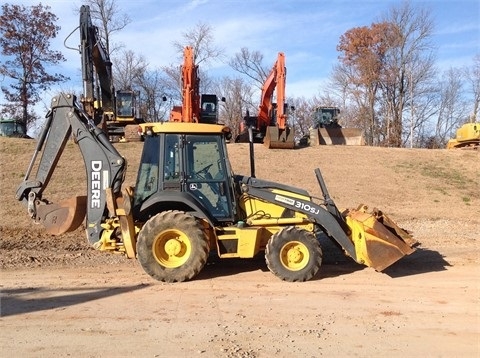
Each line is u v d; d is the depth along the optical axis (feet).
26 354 16.76
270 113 87.35
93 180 28.09
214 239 27.55
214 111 89.40
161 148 27.89
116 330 19.07
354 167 70.85
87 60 64.03
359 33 161.48
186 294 24.06
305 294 24.27
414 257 32.78
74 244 38.37
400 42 153.17
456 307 22.36
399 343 18.08
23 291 24.47
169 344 17.70
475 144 89.71
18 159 64.95
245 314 21.13
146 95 165.58
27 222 45.42
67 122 28.48
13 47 137.69
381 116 161.99
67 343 17.76
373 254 26.84
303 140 91.04
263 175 65.05
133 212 27.63
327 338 18.48
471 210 56.59
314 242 26.96
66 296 23.63
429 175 69.67
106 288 25.07
